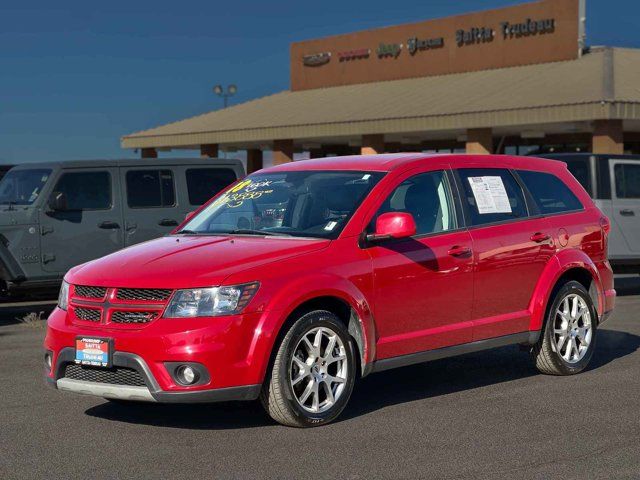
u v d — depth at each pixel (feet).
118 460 18.35
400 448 18.98
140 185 40.16
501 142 131.75
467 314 23.94
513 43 129.08
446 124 109.29
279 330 20.17
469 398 23.45
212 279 19.69
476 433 20.07
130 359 19.57
